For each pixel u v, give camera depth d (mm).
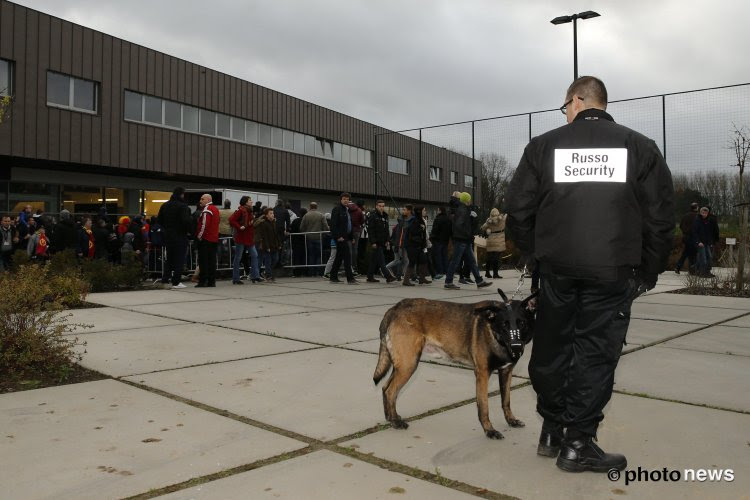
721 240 18344
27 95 18672
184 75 24469
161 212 11789
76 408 3918
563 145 3037
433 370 5184
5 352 4719
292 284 12938
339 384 4609
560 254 2988
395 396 3729
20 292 4906
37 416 3744
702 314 8711
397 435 3518
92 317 7762
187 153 24547
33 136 18828
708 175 16500
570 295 3062
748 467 3053
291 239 15109
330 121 33031
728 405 4141
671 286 13375
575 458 2990
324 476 2883
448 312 3768
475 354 3549
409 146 22531
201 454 3139
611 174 2943
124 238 16188
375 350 5867
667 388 4602
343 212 13242
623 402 4223
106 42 21234
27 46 18719
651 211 2961
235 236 12734
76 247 14055
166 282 12617
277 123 29484
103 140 21078
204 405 4023
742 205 11656
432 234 14531
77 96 20438
